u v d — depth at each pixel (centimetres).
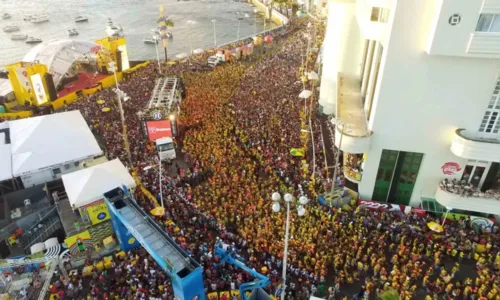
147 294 2473
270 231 2900
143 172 3828
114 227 2953
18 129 4097
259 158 3931
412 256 2736
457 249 2869
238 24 12012
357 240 2864
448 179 3178
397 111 3003
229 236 2939
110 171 3281
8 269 2728
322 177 3684
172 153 4134
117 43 6844
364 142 3088
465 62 2695
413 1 2597
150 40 9988
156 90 4912
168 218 3111
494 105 2794
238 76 6372
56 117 4212
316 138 4359
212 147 4125
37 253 2892
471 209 3020
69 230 3078
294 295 2491
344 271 2647
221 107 5119
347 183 3662
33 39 10200
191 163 3941
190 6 14438
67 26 11631
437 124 2983
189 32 11038
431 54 2628
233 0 15712
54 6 14138
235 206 3200
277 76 6350
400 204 3431
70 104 5575
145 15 12875
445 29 2516
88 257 2878
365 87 3925
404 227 3034
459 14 2452
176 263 2236
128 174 3353
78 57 6725
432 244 2867
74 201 2986
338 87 4175
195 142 4288
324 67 4722
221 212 3148
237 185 3475
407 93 2916
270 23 12225
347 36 4316
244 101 5338
